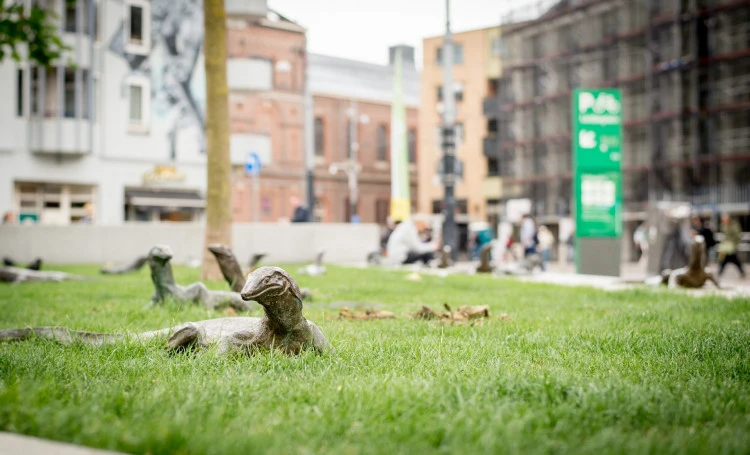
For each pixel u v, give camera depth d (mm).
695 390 4816
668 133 53281
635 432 3801
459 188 73875
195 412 4043
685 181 51781
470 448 3404
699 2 51594
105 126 43062
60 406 4160
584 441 3627
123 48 43688
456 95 74125
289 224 32562
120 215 43531
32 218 41344
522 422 3795
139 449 3400
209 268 17500
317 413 4051
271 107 65750
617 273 24719
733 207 49031
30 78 40438
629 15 57469
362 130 76562
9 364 5668
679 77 52219
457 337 7805
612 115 24812
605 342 7250
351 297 13461
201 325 6262
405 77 88312
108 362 5793
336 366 5598
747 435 3684
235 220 63812
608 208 24797
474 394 4434
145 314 9797
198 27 46281
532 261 25078
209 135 17828
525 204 49562
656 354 6578
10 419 3855
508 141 68250
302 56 67312
